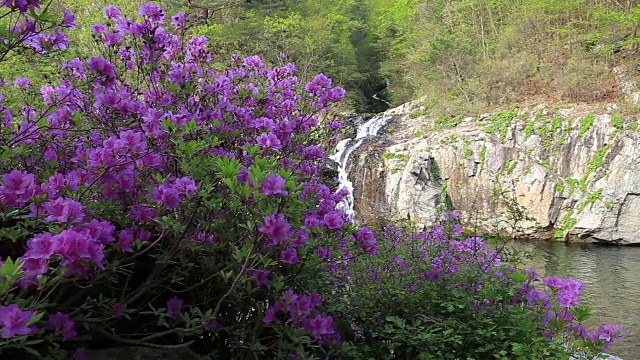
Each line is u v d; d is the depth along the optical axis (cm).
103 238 167
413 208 1545
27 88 306
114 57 279
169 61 291
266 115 307
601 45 1762
